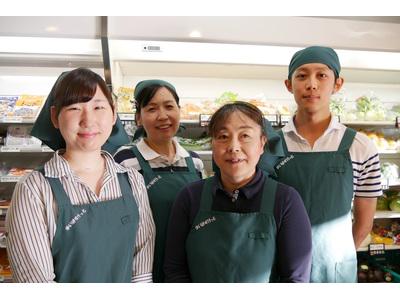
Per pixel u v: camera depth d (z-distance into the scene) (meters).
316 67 1.36
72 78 0.97
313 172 1.38
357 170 1.41
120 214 1.05
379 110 2.94
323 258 1.33
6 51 2.40
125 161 1.52
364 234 1.49
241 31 2.53
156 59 2.51
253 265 1.04
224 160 1.10
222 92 3.20
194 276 1.10
